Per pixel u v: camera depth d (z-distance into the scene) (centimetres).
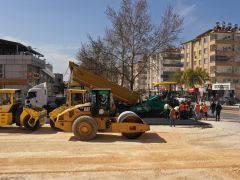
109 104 2073
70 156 1505
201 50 9856
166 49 4559
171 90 3525
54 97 4366
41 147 1722
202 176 1193
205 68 9619
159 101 3281
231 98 7238
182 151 1656
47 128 2462
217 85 8338
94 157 1489
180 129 2497
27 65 5544
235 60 9050
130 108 3262
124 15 4525
